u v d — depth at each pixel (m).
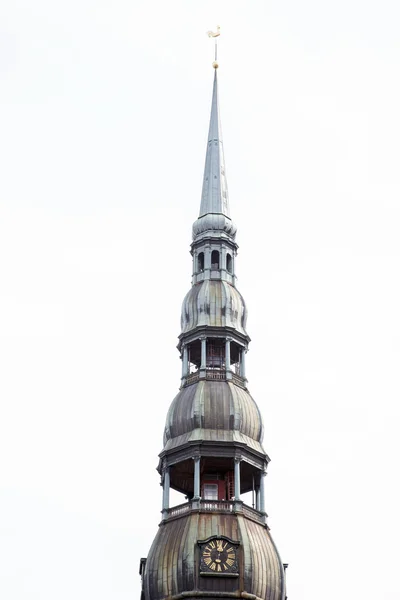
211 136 129.38
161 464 110.94
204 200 124.69
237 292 119.56
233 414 110.38
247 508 107.25
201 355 115.06
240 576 102.00
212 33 135.75
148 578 104.25
